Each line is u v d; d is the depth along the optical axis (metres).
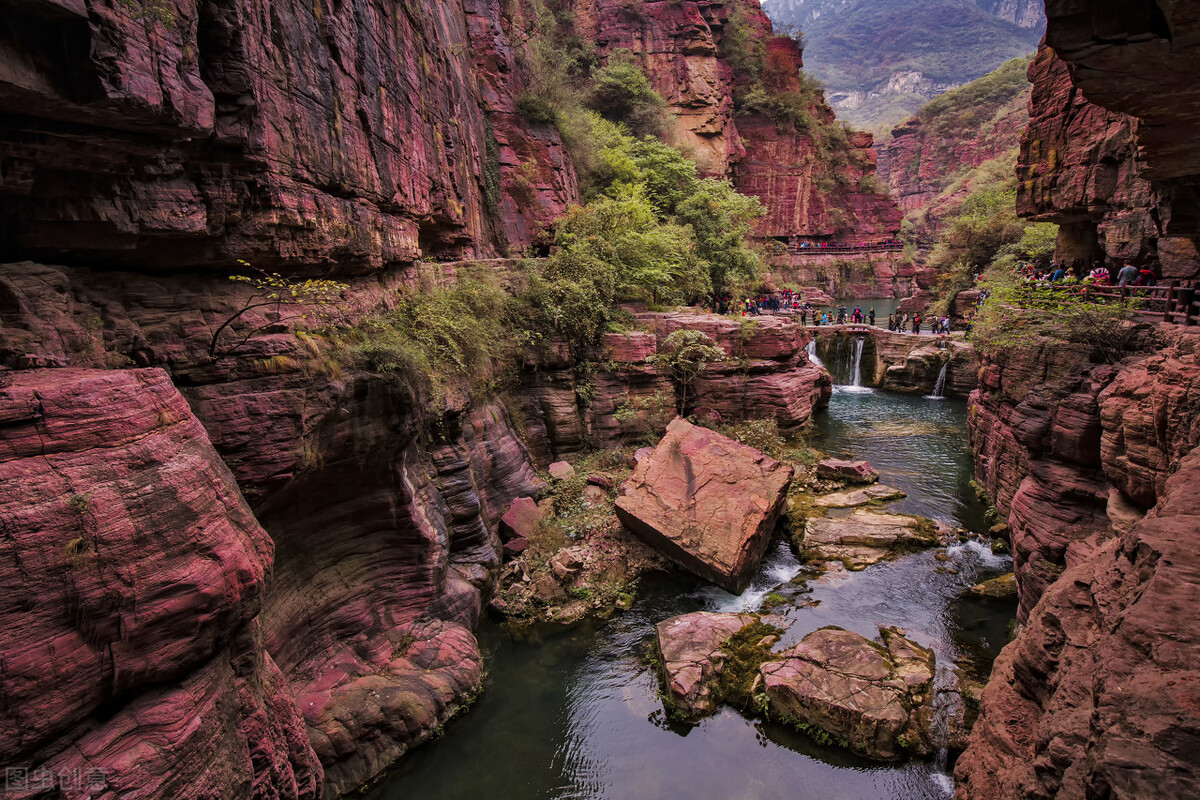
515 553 15.45
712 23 56.09
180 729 5.24
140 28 6.25
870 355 37.28
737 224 39.88
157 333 7.80
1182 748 3.87
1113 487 10.56
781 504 17.09
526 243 27.08
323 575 10.52
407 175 14.80
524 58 29.53
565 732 10.83
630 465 20.11
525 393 19.80
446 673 10.99
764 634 12.74
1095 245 20.23
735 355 24.53
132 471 5.25
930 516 18.38
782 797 9.64
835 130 70.94
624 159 35.06
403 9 14.92
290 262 9.90
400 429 10.69
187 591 5.35
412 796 9.55
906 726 10.27
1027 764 6.05
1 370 5.28
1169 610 4.86
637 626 13.59
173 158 7.57
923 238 95.75
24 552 4.48
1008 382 16.14
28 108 5.77
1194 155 7.17
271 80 8.88
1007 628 13.08
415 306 14.70
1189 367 8.30
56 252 7.06
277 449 8.34
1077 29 4.57
